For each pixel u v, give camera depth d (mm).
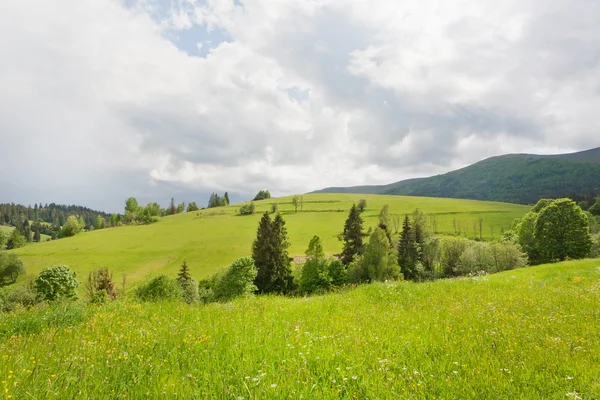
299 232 134625
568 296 10656
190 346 5926
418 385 4520
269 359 5410
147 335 6516
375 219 152750
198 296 53125
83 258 104375
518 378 4758
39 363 4773
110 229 153500
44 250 116062
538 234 65688
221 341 6246
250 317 8477
